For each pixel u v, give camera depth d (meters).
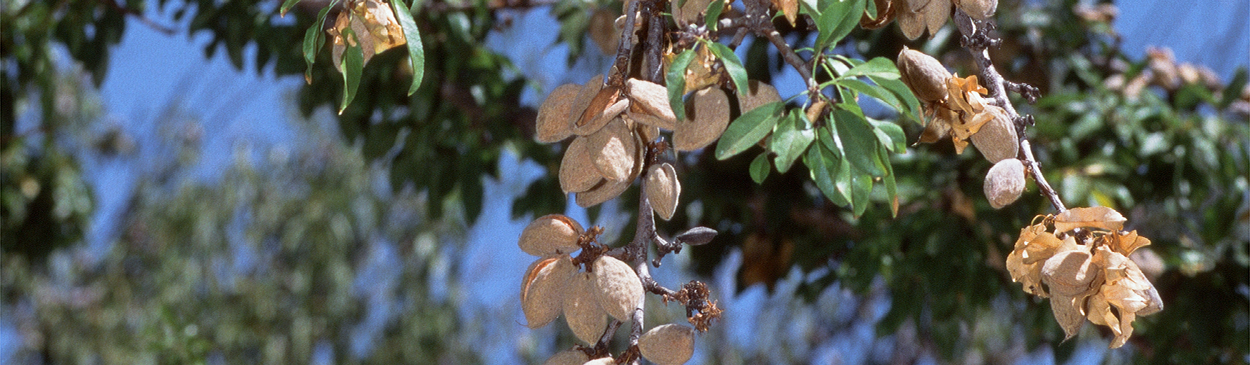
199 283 5.45
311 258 5.38
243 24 2.97
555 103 1.29
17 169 4.14
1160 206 3.35
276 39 2.93
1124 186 2.95
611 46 2.77
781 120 1.27
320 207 5.46
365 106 3.06
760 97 1.29
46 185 4.20
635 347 1.24
